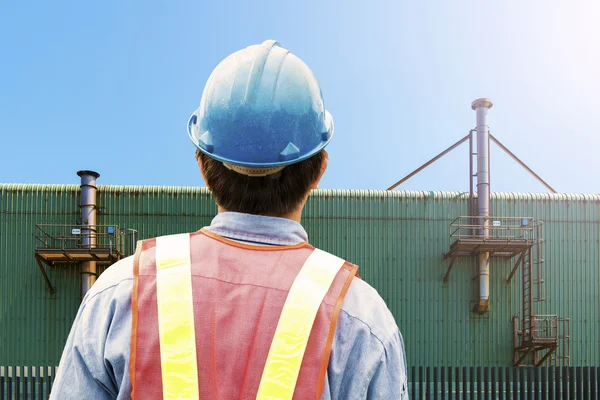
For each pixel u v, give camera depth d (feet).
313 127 5.87
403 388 5.16
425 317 88.48
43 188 88.79
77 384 5.03
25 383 52.06
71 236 87.10
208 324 4.95
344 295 5.20
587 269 91.50
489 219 91.09
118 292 5.19
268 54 5.99
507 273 90.53
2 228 87.45
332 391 4.91
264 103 5.65
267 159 5.59
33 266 86.89
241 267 5.25
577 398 51.11
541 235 91.86
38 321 85.51
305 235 5.76
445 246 90.53
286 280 5.18
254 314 4.99
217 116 5.71
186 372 4.79
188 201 89.66
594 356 89.25
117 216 88.53
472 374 51.70
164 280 5.14
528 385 51.39
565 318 89.56
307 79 6.00
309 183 5.85
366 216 90.63
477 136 92.68
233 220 5.56
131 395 4.81
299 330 4.94
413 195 91.66
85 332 5.13
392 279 89.15
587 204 93.76
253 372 4.80
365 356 5.01
